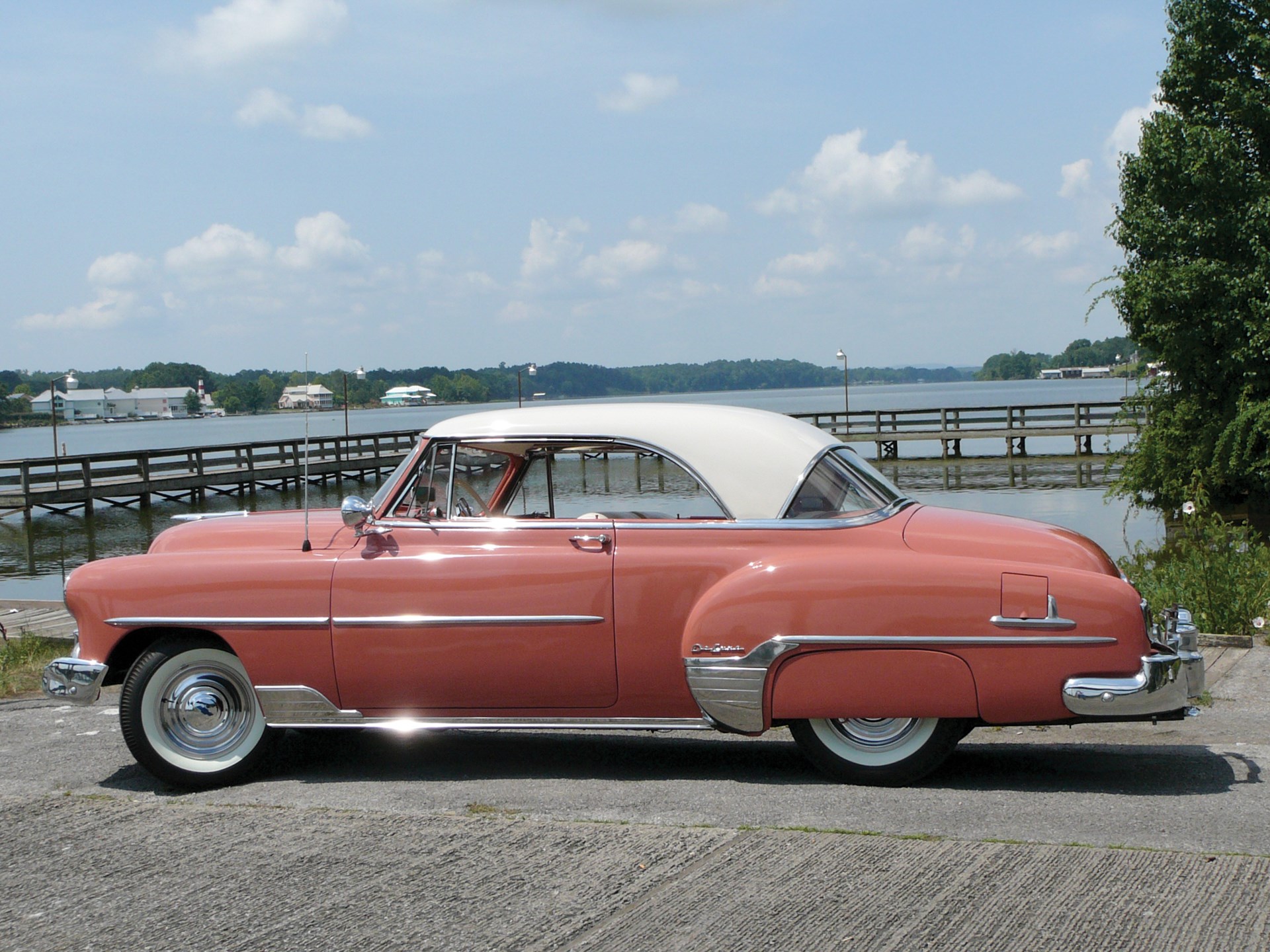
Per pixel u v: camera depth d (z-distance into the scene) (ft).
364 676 16.57
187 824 14.75
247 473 126.62
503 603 16.24
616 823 14.17
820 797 15.25
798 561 15.65
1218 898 11.36
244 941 11.27
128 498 124.06
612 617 16.06
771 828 13.78
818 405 381.40
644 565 16.03
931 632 15.12
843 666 15.39
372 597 16.49
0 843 14.26
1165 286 53.42
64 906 12.27
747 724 15.70
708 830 13.79
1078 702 14.85
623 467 16.74
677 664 16.02
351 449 144.56
